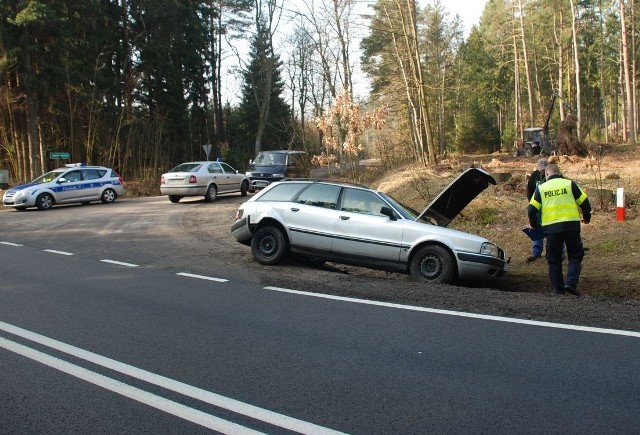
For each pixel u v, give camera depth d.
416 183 16.78
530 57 52.91
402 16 24.34
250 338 5.57
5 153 32.34
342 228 9.05
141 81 37.56
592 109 63.81
